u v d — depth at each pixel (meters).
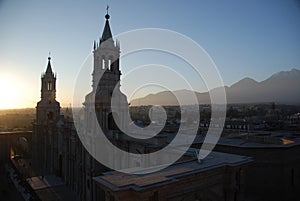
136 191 20.06
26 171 74.81
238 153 42.47
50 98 85.00
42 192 56.12
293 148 42.28
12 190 58.81
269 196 40.06
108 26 51.75
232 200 27.48
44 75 84.56
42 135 83.81
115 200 20.98
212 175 26.47
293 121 74.31
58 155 69.50
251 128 65.12
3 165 84.00
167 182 21.77
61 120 69.31
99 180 22.62
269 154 40.78
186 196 24.12
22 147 105.56
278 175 40.16
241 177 28.52
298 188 42.06
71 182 58.16
